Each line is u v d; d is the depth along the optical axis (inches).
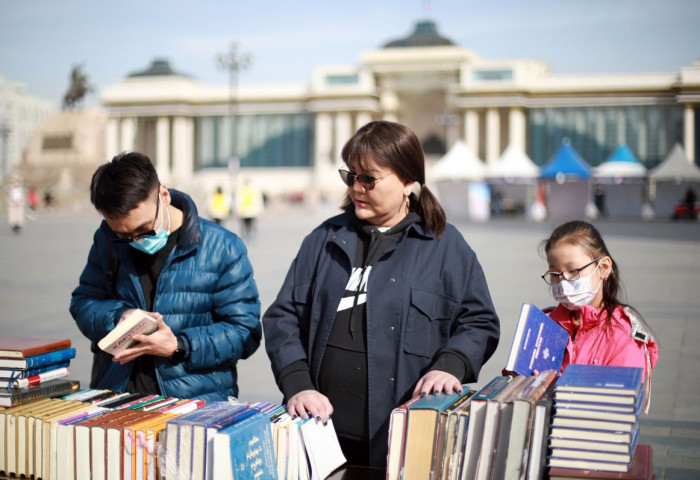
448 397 118.2
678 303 515.8
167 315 150.2
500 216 2159.2
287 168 3587.6
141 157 139.9
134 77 3818.9
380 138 131.6
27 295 553.9
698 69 3110.2
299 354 137.3
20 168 3184.1
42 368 137.1
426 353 134.2
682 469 213.0
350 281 137.1
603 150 3270.2
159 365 148.1
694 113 3152.1
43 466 120.6
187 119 3656.5
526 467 104.0
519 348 127.3
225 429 109.4
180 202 154.3
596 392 105.7
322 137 3472.0
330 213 2413.9
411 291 134.4
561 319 153.8
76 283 623.8
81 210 2326.5
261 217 2063.2
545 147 3329.2
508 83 3243.1
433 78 3435.0
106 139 3575.3
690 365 340.8
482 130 3378.4
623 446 104.4
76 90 3238.2
